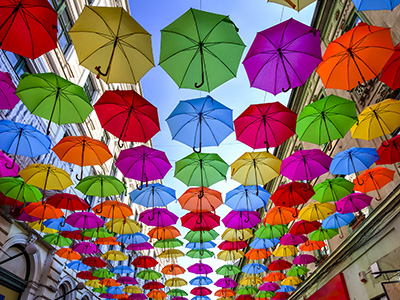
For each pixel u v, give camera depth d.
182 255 12.59
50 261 11.34
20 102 9.25
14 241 9.27
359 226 9.15
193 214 9.09
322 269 12.01
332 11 11.84
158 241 12.35
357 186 7.81
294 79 5.02
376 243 8.62
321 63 5.18
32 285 10.14
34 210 8.16
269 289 14.84
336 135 6.16
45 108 5.31
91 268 13.22
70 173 13.55
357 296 9.52
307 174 7.42
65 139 6.68
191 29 4.66
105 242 11.27
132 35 4.46
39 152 7.02
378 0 4.41
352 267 9.90
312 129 6.24
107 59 4.57
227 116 6.21
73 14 13.62
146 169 7.47
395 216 7.74
